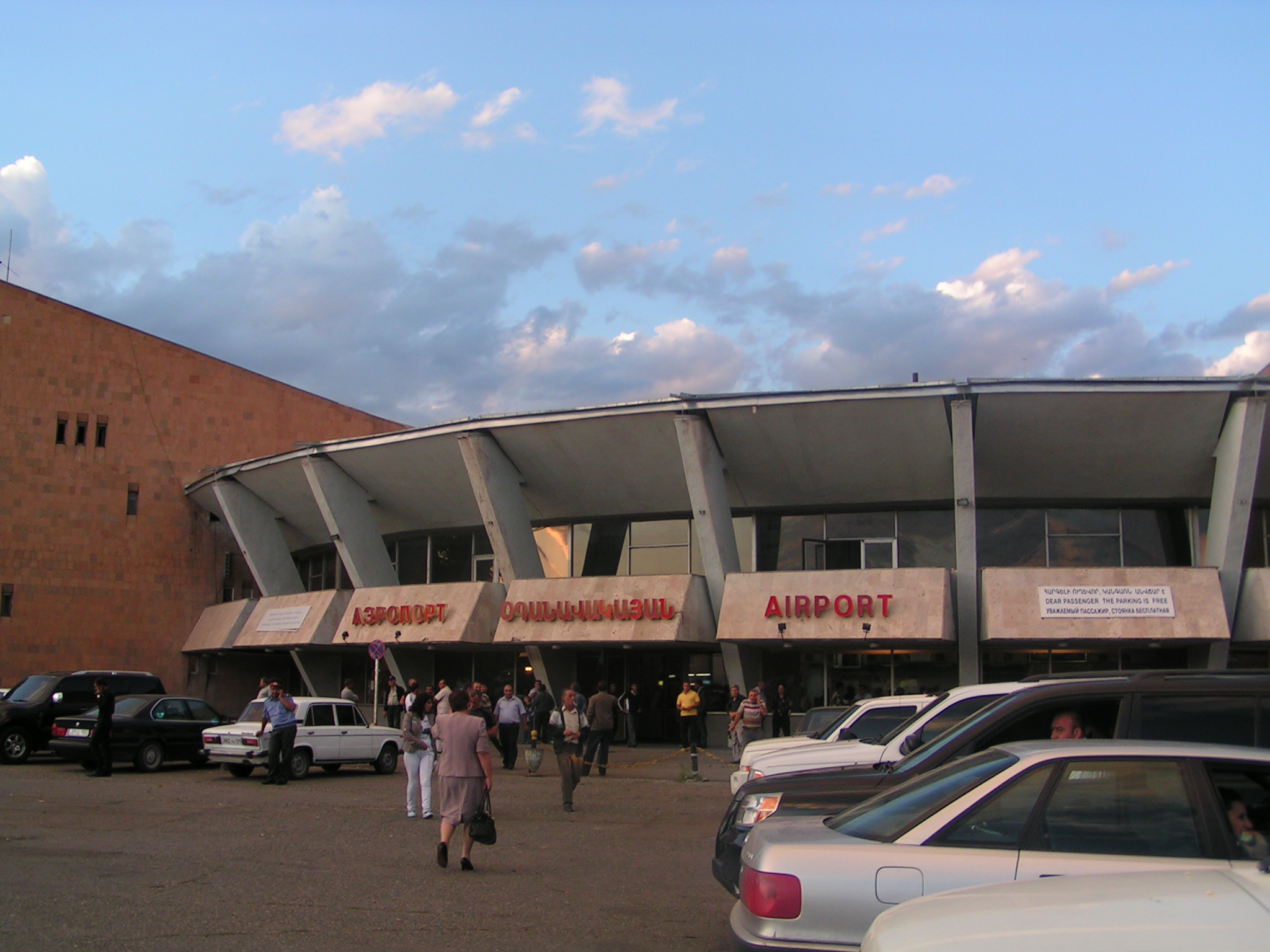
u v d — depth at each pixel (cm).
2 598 3978
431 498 3462
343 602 3588
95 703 2692
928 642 2661
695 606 2848
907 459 2772
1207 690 762
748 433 2795
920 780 677
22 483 4069
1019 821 589
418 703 1611
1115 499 2820
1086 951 359
